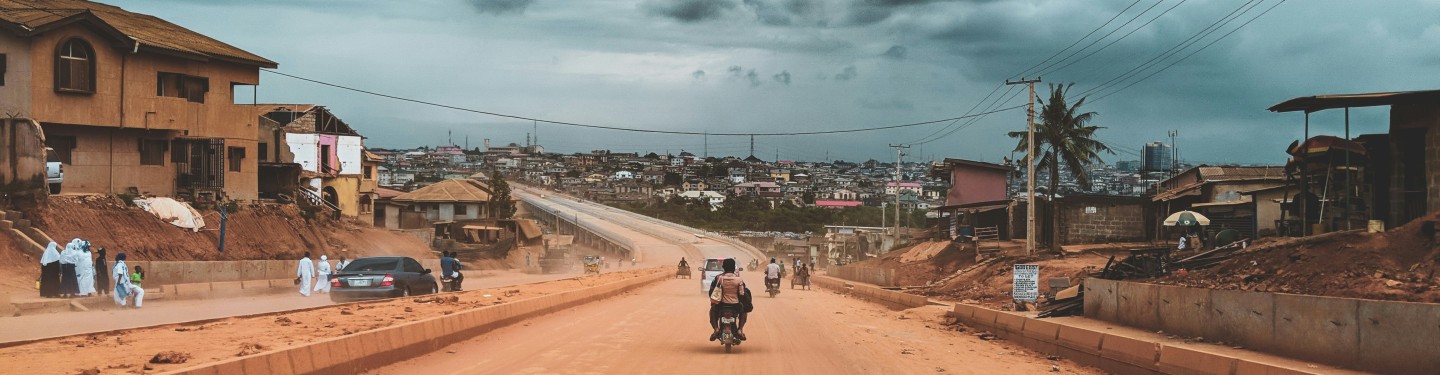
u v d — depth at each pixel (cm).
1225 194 4672
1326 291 1677
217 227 4194
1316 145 2573
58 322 1894
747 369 1411
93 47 3797
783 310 3048
